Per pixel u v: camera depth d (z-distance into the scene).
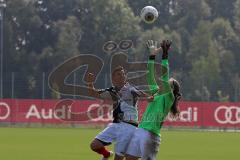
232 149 104.06
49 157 84.94
